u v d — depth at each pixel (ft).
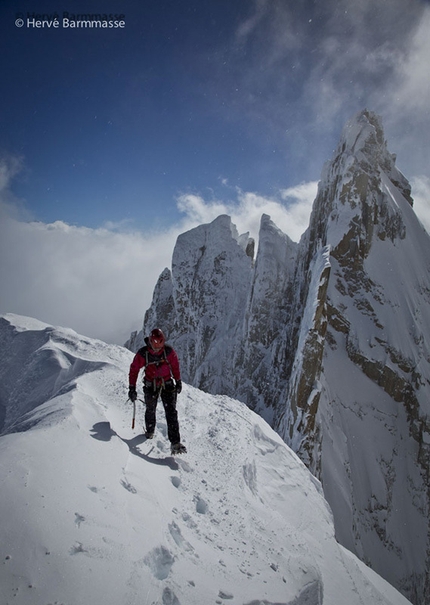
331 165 186.91
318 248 177.47
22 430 17.16
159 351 19.02
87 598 8.76
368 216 165.48
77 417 16.93
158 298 272.10
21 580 8.48
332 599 18.02
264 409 168.86
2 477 10.85
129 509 12.46
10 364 38.14
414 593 116.26
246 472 22.20
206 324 235.20
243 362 189.26
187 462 19.30
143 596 9.64
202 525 15.02
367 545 116.47
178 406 26.09
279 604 12.80
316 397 116.16
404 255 172.96
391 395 145.38
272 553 15.80
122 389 24.29
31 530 9.57
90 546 10.04
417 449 138.72
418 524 127.75
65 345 35.27
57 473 12.10
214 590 11.66
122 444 16.34
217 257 246.47
